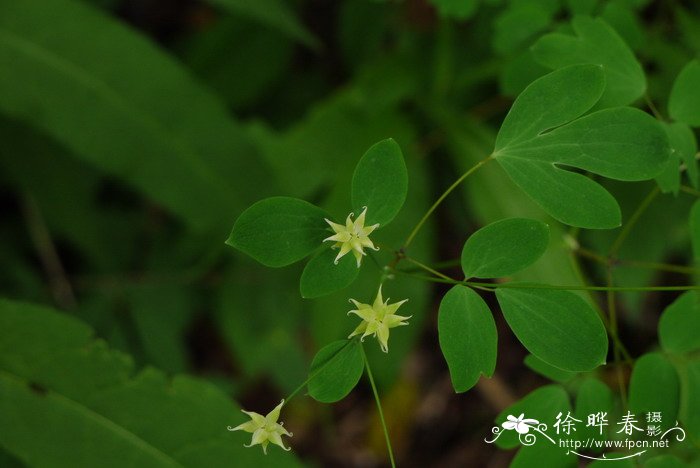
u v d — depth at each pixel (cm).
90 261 66
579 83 45
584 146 45
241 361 68
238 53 69
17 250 65
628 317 71
